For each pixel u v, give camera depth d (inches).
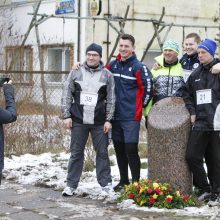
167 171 338.3
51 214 320.2
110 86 362.6
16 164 486.9
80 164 370.0
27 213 323.0
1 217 314.7
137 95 363.3
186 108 345.4
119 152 377.7
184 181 339.3
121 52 363.6
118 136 373.4
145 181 343.6
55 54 989.8
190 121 341.1
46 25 996.6
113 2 954.7
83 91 361.7
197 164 338.3
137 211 324.2
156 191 331.6
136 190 339.3
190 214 316.2
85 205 341.1
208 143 340.2
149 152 345.1
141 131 579.2
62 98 366.9
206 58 334.3
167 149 338.0
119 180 407.5
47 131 560.7
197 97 337.7
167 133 337.7
